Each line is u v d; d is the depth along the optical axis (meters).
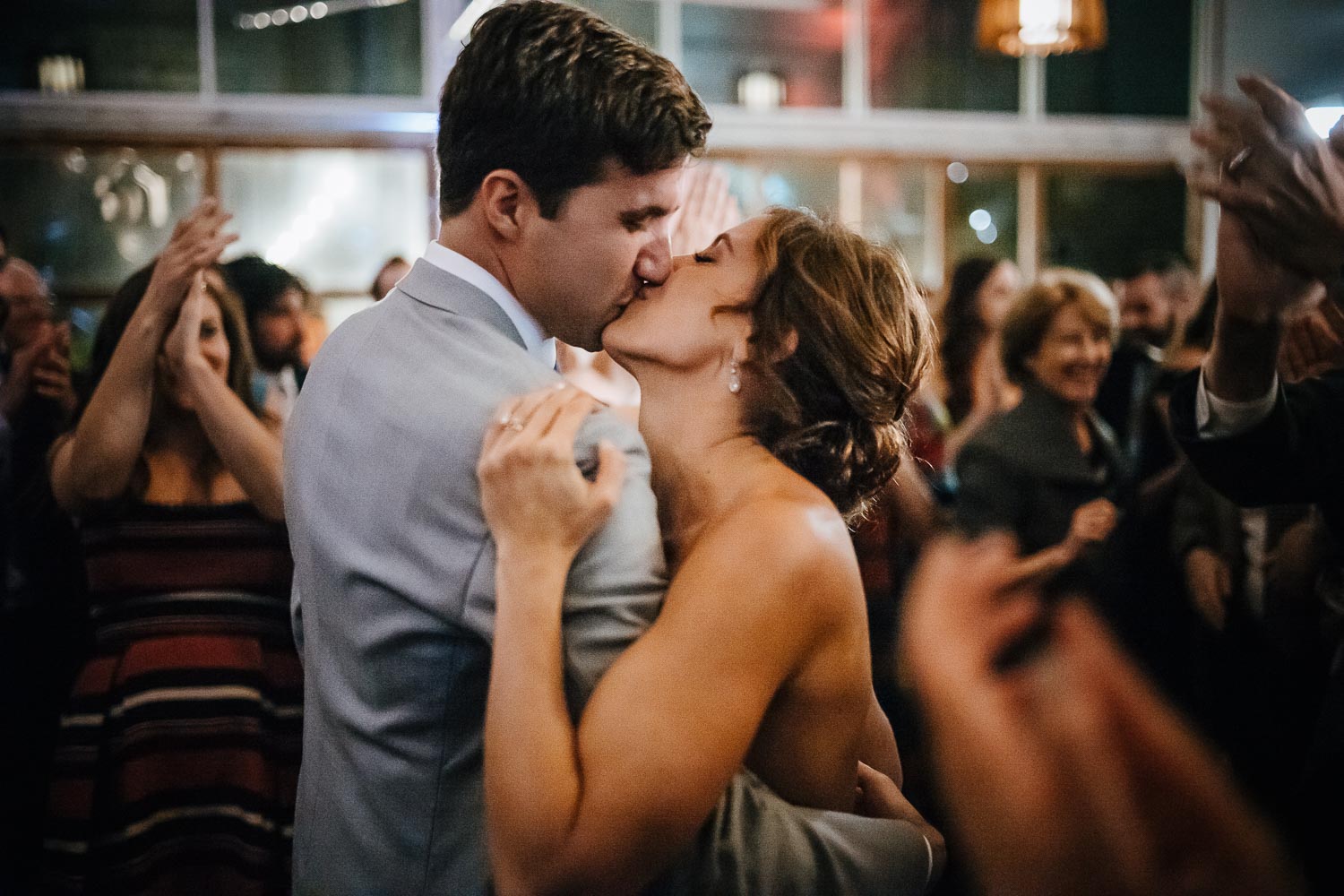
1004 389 3.23
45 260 4.11
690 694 0.95
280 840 2.05
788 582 1.01
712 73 4.61
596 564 1.01
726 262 1.22
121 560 2.03
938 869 1.17
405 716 1.06
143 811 1.96
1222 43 5.04
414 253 4.44
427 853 1.06
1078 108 5.01
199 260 1.98
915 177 4.84
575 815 0.92
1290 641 1.95
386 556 1.04
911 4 4.77
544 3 1.11
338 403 1.10
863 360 1.17
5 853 2.33
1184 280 3.75
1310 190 1.00
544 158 1.08
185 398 2.05
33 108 4.04
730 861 1.03
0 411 2.71
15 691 2.34
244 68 4.23
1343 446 1.26
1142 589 2.38
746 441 1.18
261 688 2.03
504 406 1.02
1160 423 2.60
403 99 4.37
